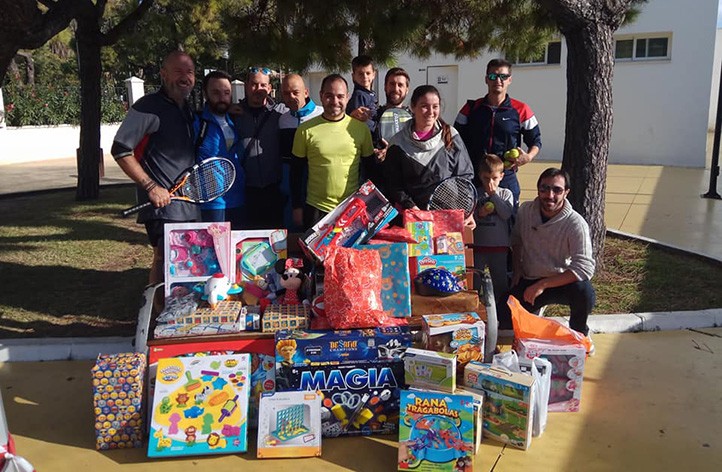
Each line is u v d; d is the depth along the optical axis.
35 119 19.69
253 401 3.50
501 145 5.27
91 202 10.74
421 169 4.30
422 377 3.30
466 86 16.92
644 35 15.01
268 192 5.09
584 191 5.86
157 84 27.44
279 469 3.14
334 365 3.42
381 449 3.32
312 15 6.89
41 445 3.37
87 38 10.39
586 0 5.43
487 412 3.38
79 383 4.10
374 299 3.56
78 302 5.60
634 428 3.49
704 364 4.27
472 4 7.45
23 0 5.05
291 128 5.11
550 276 4.31
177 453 3.22
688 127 14.88
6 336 4.79
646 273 6.23
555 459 3.22
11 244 7.73
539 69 16.05
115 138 4.04
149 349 3.53
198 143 4.46
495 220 4.73
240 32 7.08
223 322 3.54
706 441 3.35
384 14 6.80
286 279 3.77
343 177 4.34
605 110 5.72
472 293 3.80
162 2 14.30
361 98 5.52
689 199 10.66
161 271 4.45
